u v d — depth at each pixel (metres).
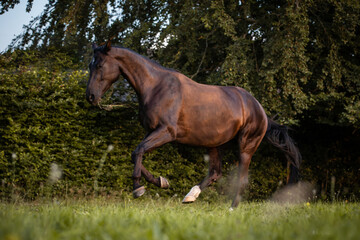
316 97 9.24
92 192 7.87
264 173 9.96
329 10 10.13
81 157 7.80
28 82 7.55
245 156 6.30
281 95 9.14
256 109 6.34
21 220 2.52
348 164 11.32
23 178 7.41
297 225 2.58
